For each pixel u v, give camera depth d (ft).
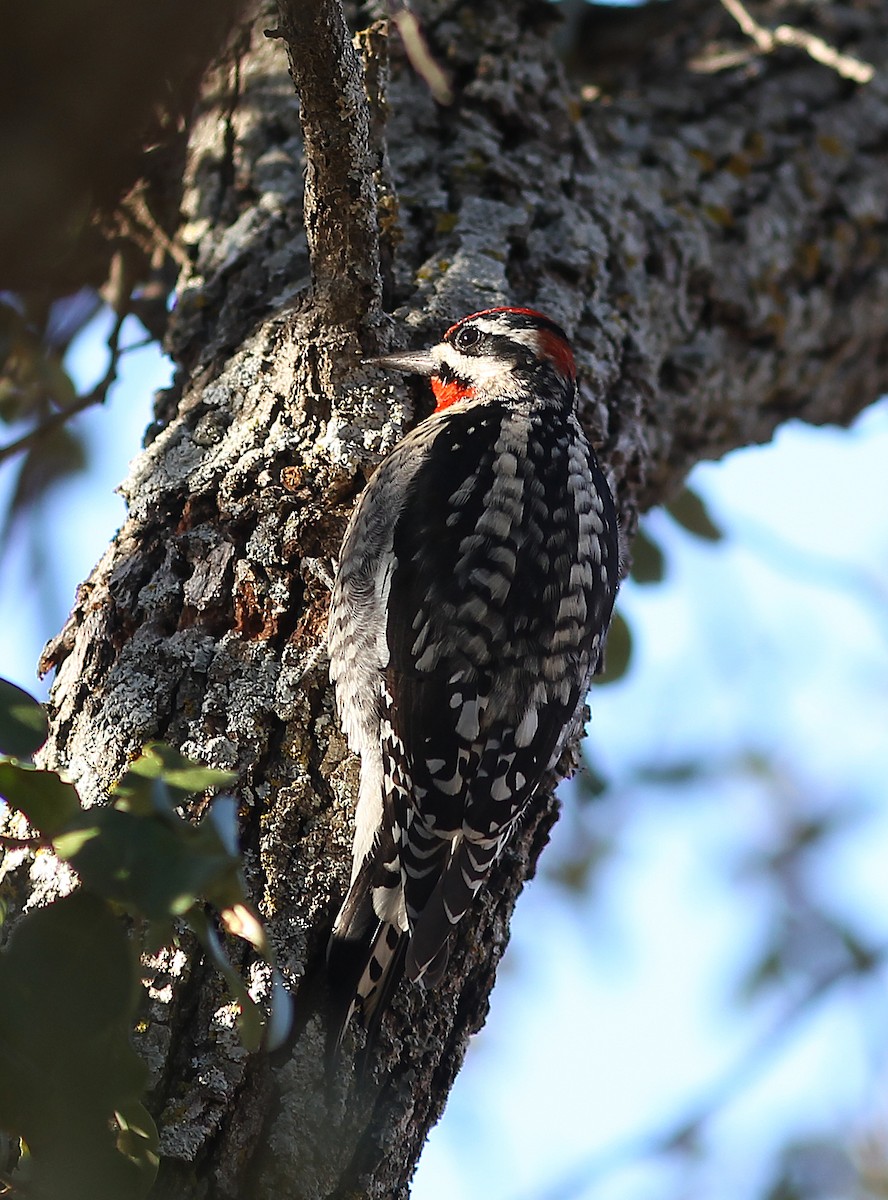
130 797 16.35
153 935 17.20
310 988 21.08
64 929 16.26
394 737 23.21
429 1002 22.61
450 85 31.89
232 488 25.21
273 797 22.41
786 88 38.73
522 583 24.34
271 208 30.27
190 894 15.39
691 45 41.09
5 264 11.96
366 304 25.41
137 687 22.86
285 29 20.98
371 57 25.11
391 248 27.66
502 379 27.37
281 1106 19.99
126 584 24.27
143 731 22.43
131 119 11.81
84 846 15.56
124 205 27.22
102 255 27.53
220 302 29.55
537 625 24.23
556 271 30.40
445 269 29.07
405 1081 21.70
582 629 24.86
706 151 36.17
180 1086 19.63
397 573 24.35
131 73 11.51
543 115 32.35
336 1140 20.27
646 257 32.76
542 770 23.97
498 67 32.09
